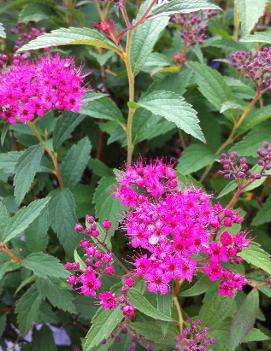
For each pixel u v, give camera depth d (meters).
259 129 0.25
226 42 0.28
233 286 0.17
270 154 0.19
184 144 0.28
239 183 0.20
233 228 0.19
